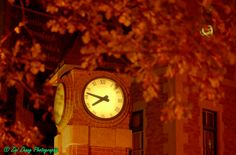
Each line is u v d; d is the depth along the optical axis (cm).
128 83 1243
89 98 1220
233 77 1661
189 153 1510
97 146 1213
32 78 1232
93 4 1080
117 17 1169
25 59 1165
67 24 1114
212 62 1059
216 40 1069
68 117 1221
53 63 1633
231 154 1619
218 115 1608
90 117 1216
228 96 1641
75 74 1221
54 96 1333
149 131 1555
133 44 1061
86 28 1076
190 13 1088
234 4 1152
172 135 1498
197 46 1053
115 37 1059
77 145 1201
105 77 1230
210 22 1256
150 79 1072
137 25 1066
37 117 2267
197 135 1540
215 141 1599
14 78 1252
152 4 1061
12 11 1956
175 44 1050
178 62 1053
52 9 1148
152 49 1059
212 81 1066
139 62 1077
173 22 1054
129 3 1102
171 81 1509
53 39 1625
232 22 1152
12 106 1953
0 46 1315
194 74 1118
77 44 1237
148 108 1566
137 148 1584
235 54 1130
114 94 1232
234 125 1642
